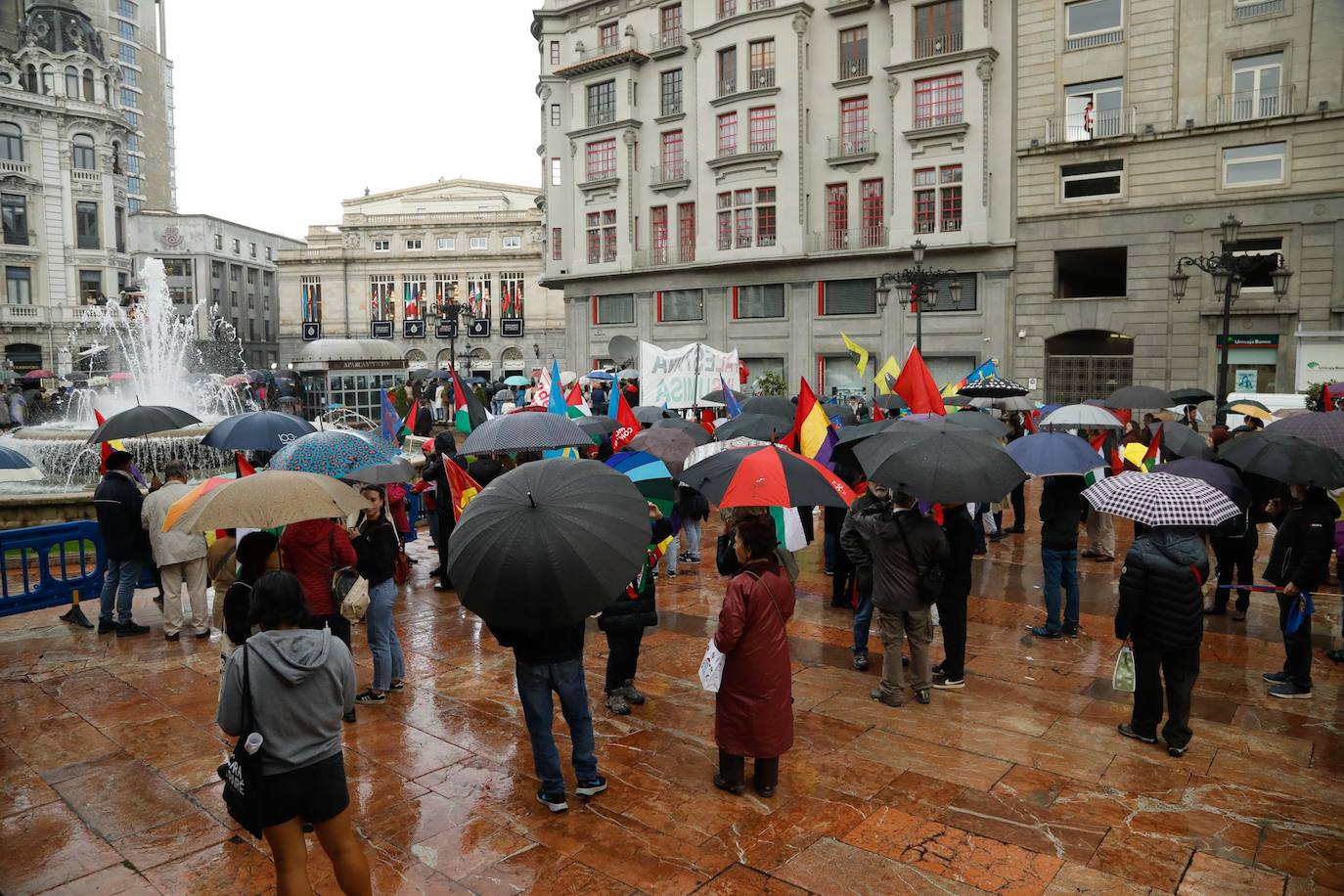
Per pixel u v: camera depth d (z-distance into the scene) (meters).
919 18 32.69
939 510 7.43
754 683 5.21
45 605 8.76
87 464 14.43
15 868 4.62
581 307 42.53
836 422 12.23
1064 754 5.93
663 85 39.38
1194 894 4.36
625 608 6.54
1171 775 5.63
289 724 3.74
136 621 9.21
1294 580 6.73
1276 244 27.64
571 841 4.85
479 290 70.44
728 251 36.91
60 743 6.13
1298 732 6.29
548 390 14.27
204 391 27.62
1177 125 28.58
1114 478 6.12
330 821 3.88
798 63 34.94
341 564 6.20
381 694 6.91
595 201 41.41
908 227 33.16
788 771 5.70
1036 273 31.30
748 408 11.91
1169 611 5.80
